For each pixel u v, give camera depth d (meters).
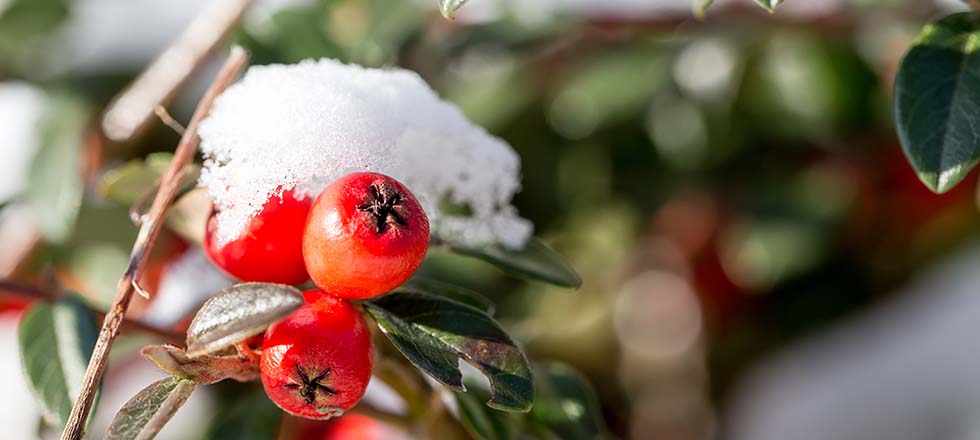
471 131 0.16
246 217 0.15
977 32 0.15
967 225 0.24
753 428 0.26
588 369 0.26
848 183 0.24
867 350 0.27
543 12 0.22
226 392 0.22
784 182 0.24
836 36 0.23
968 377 0.26
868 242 0.25
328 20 0.19
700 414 0.26
